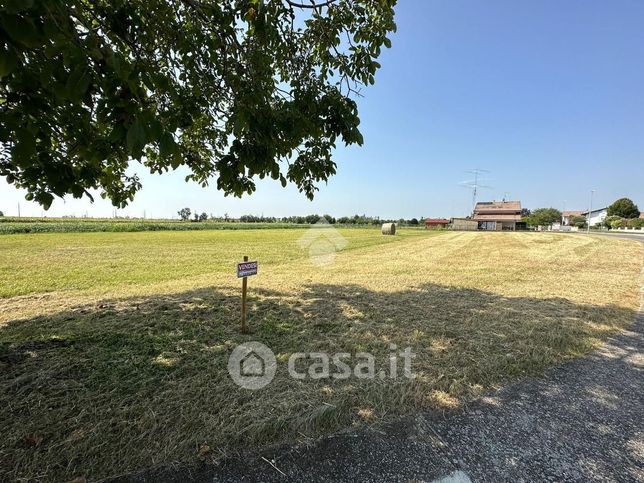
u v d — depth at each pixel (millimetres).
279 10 2436
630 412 2279
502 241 20469
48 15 1078
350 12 2793
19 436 1924
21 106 1649
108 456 1786
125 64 1312
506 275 8008
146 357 3090
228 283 6742
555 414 2246
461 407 2320
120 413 2168
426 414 2230
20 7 945
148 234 25094
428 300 5484
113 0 1704
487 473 1706
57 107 1839
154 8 2031
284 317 4457
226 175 2385
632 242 18938
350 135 2699
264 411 2215
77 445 1857
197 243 16875
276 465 1748
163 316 4363
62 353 3109
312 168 3107
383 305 5141
